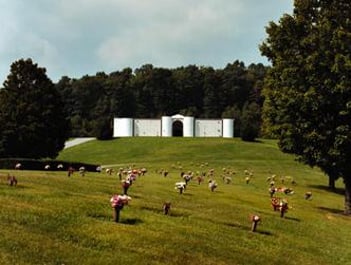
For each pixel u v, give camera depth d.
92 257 15.76
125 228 19.34
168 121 152.38
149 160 101.50
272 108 41.81
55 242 16.47
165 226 20.84
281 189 42.72
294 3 40.78
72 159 107.50
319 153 38.19
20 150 78.38
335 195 55.91
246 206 31.41
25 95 78.81
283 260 19.78
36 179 29.42
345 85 35.41
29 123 78.06
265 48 42.50
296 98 37.12
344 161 37.69
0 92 79.50
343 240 26.56
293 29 39.97
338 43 36.75
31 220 18.36
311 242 24.33
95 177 37.25
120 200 20.28
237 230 23.22
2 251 14.69
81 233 17.92
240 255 19.08
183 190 34.31
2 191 23.27
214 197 33.75
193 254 17.92
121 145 122.06
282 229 25.94
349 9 39.25
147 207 24.38
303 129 37.97
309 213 34.50
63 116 82.00
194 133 152.88
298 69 37.88
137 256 16.56
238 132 159.38
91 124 174.62
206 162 92.31
